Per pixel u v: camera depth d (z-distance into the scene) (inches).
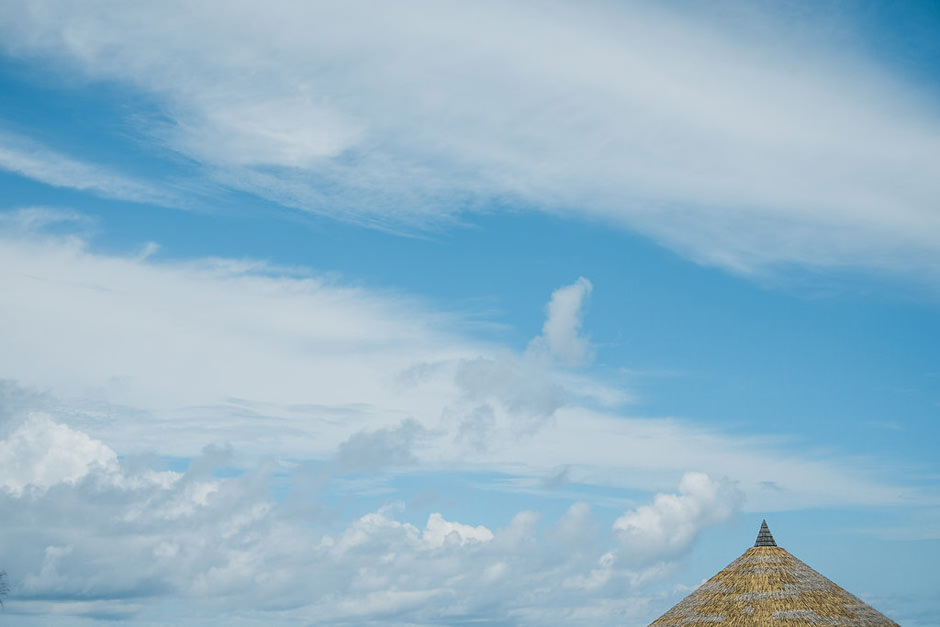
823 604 1712.6
